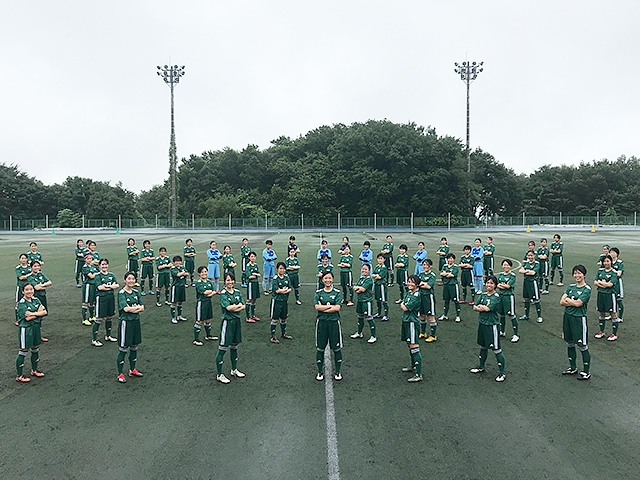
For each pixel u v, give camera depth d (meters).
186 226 65.69
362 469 5.32
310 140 73.69
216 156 84.00
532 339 10.67
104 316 10.40
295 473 5.24
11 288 17.39
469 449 5.75
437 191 65.12
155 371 8.61
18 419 6.62
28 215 70.94
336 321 8.01
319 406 7.04
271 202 71.19
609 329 11.47
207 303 10.45
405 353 9.72
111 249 32.88
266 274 16.75
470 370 8.61
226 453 5.68
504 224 68.25
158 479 5.14
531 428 6.30
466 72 61.59
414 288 8.09
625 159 90.31
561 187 81.44
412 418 6.62
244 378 8.24
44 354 9.63
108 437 6.09
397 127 67.62
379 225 64.44
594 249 31.22
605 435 6.10
